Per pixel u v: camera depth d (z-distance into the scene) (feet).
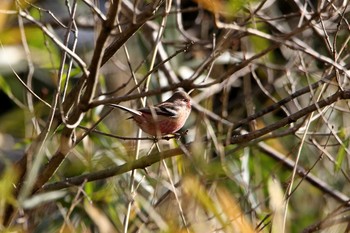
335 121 43.75
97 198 37.32
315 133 36.29
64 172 38.93
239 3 31.09
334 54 32.27
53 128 31.09
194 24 52.70
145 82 34.09
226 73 27.09
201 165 30.58
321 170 45.83
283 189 39.99
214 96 48.16
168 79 44.68
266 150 43.62
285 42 29.27
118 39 30.96
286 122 31.86
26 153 32.42
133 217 36.55
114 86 46.44
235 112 45.73
